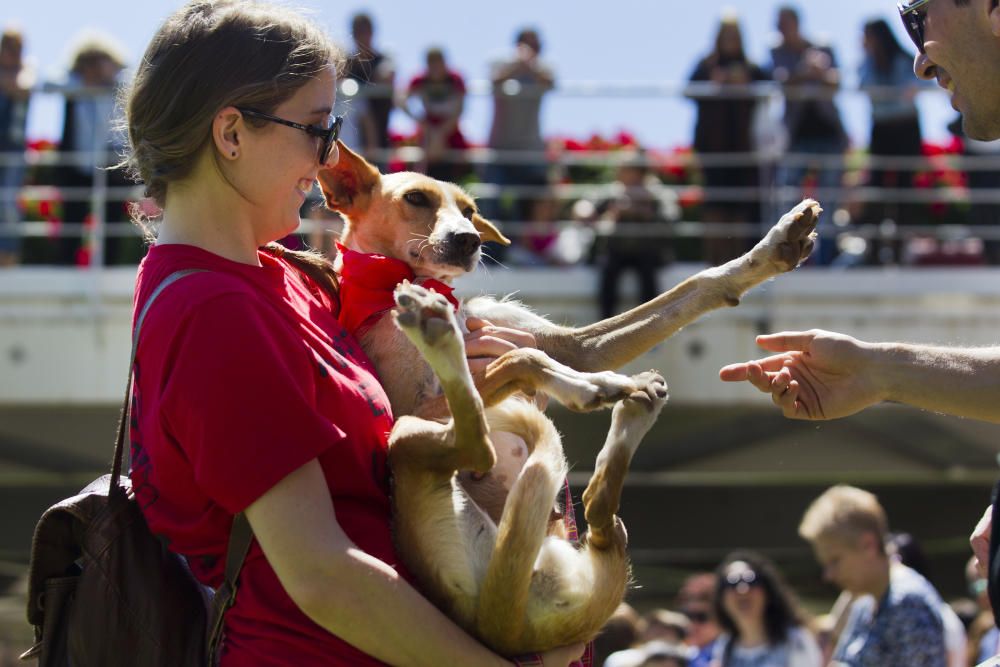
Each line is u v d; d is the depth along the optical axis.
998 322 8.37
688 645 6.41
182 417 1.91
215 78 2.02
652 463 8.48
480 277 8.27
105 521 2.11
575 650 2.23
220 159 2.06
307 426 1.92
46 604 2.15
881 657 4.73
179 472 1.98
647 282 8.18
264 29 2.05
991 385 2.30
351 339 2.27
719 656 5.48
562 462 2.23
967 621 6.22
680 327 2.83
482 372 2.42
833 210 8.80
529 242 8.84
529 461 2.21
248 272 2.08
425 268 3.09
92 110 8.33
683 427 8.30
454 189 3.24
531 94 8.41
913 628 4.71
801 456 8.39
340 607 1.88
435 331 2.06
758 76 8.48
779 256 2.71
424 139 8.23
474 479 2.51
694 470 8.50
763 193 8.44
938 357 2.37
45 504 8.59
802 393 2.47
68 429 8.36
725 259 8.48
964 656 4.93
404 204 3.12
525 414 2.35
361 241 3.17
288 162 2.08
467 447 2.16
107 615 2.09
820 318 8.33
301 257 2.57
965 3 2.23
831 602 8.59
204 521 2.00
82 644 2.09
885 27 8.52
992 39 2.22
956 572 8.83
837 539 4.84
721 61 8.48
